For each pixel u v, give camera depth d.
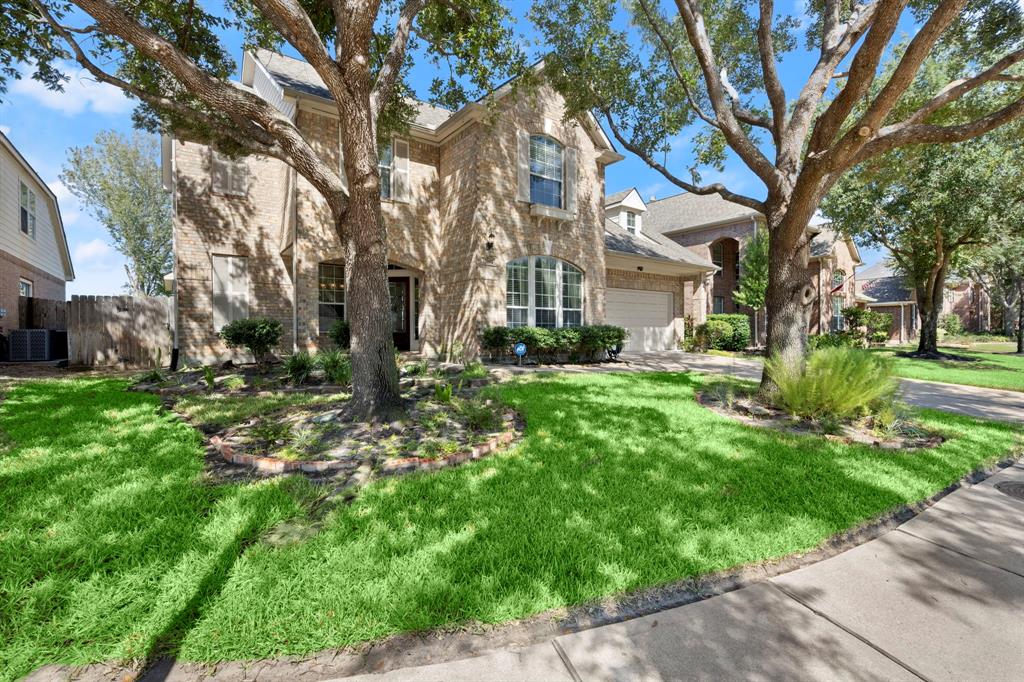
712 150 9.23
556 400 6.66
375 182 5.21
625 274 16.52
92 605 2.09
